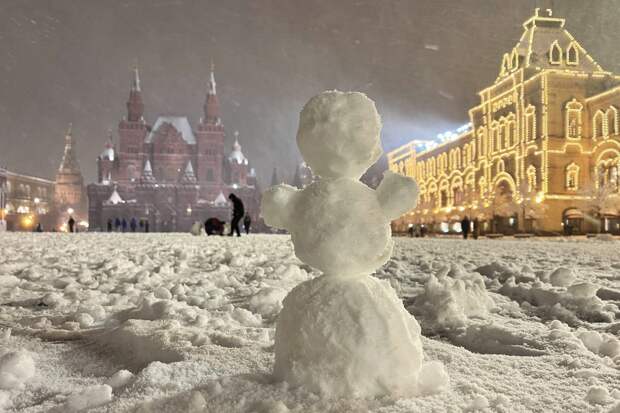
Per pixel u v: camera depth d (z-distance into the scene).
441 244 20.48
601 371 2.50
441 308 4.08
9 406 2.19
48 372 2.68
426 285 4.82
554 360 2.72
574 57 51.56
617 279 6.69
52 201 133.38
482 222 56.53
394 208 2.10
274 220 2.19
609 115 46.47
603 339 3.29
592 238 35.94
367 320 1.99
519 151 51.16
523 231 48.69
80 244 15.66
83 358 2.92
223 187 109.38
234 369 2.40
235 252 10.95
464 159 63.47
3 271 7.53
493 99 56.78
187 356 2.60
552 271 6.30
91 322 3.99
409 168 80.81
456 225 63.44
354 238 2.05
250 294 5.31
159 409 1.92
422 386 2.11
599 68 51.31
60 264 8.59
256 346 2.88
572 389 2.24
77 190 136.50
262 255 10.06
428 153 74.25
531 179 49.50
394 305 2.09
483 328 3.49
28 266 8.19
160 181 110.44
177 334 3.04
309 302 2.07
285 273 6.73
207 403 1.96
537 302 5.00
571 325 4.05
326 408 1.87
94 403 2.05
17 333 3.58
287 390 2.01
